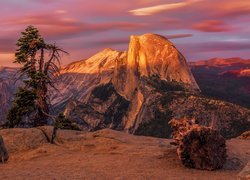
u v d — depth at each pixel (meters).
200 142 22.66
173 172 21.61
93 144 30.31
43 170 22.14
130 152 27.23
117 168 22.42
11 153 29.14
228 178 20.38
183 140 22.84
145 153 26.64
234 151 26.83
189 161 22.67
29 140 30.91
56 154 28.19
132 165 23.22
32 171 21.86
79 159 25.81
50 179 19.28
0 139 27.08
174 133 25.55
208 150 22.55
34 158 27.58
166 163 23.64
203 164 22.47
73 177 19.84
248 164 19.00
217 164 22.55
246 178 18.09
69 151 29.23
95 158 25.91
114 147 29.31
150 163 23.72
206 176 20.86
